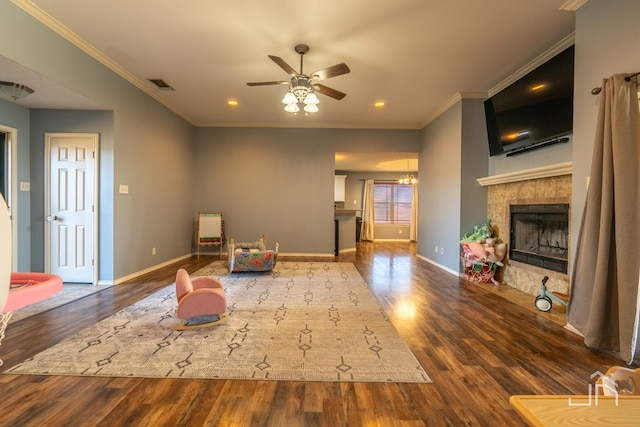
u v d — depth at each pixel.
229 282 4.43
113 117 4.05
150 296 3.62
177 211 5.98
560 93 3.33
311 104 3.42
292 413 1.65
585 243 2.50
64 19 3.05
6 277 0.72
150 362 2.13
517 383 1.94
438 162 5.84
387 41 3.41
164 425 1.55
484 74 4.23
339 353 2.31
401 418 1.62
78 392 1.80
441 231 5.70
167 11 2.93
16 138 3.88
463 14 2.94
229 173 6.77
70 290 3.82
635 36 2.23
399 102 5.33
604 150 2.30
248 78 4.39
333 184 6.80
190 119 6.42
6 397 1.74
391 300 3.65
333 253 6.86
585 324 2.52
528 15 2.95
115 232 4.13
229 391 1.83
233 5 2.84
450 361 2.21
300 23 3.10
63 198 4.07
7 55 2.68
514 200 4.33
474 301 3.63
